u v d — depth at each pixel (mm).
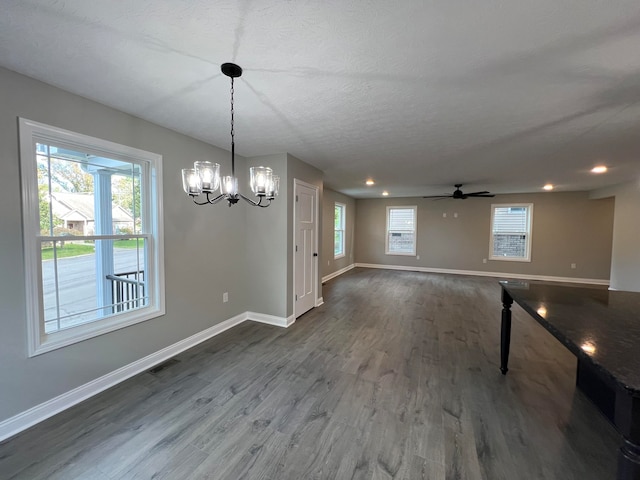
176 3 1204
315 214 4535
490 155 3613
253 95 2070
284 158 3631
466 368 2682
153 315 2674
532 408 2090
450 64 1644
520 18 1260
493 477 1517
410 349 3088
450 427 1891
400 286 6320
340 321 3969
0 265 1748
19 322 1833
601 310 1823
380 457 1644
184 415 1987
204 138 3066
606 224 6652
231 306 3684
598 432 1844
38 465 1567
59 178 2072
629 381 951
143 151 2553
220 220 3457
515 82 1833
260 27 1356
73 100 2066
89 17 1298
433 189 6840
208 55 1598
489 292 5758
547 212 7098
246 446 1717
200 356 2875
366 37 1417
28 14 1271
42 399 1935
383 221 8805
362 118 2471
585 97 2016
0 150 1738
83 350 2162
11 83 1771
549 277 7113
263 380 2445
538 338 3426
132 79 1870
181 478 1498
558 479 1507
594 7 1187
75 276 2182
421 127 2660
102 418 1947
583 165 4066
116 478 1492
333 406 2102
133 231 2578
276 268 3758
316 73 1764
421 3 1184
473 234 7801
